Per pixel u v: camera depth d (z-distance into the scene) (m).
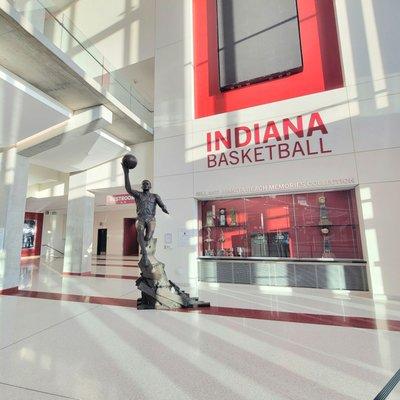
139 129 8.35
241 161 6.90
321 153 6.16
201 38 8.10
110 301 5.52
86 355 2.99
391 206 5.48
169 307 4.88
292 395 2.21
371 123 5.84
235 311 4.68
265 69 7.00
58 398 2.19
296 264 6.26
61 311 4.77
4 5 4.27
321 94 6.34
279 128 6.62
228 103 7.40
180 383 2.41
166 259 7.34
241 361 2.83
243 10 7.52
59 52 5.39
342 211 6.25
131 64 9.05
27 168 7.62
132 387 2.35
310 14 6.85
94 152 8.79
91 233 10.30
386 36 6.01
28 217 17.56
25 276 9.12
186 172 7.48
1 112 5.81
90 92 6.55
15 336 3.56
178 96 7.93
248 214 7.08
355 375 2.51
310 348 3.13
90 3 10.18
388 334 3.53
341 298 5.48
